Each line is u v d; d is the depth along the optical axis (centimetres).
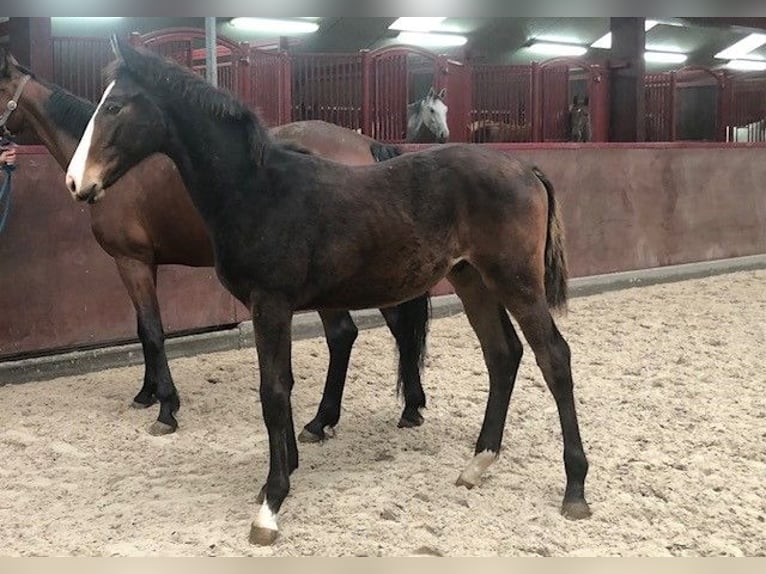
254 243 292
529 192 309
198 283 578
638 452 369
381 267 304
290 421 338
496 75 911
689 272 869
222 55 669
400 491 329
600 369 520
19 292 503
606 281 796
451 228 309
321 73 763
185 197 425
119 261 437
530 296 308
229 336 585
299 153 315
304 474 350
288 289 295
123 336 548
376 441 393
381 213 301
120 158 303
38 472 362
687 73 1205
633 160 833
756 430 397
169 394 419
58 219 516
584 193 796
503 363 340
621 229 830
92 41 617
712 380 491
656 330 626
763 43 1700
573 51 1625
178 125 303
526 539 287
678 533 291
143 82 304
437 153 316
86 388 488
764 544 282
